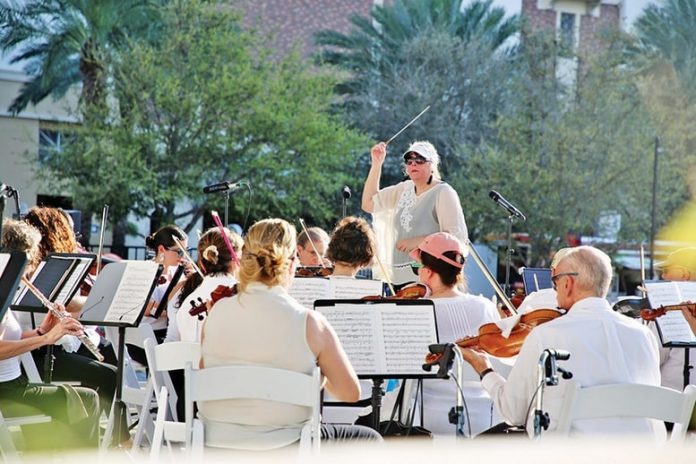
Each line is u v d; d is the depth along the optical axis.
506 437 5.54
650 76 35.19
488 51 36.72
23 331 7.85
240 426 5.20
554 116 33.91
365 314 6.16
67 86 34.72
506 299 7.70
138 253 34.22
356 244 7.64
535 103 34.22
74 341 8.63
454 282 6.68
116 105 33.78
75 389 7.18
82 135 32.84
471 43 36.91
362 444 5.77
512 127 34.12
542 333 5.48
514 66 36.41
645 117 34.34
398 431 6.36
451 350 5.34
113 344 8.48
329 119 36.09
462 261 6.65
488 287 22.30
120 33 34.00
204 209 34.56
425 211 9.47
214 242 7.64
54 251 8.79
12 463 6.43
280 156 34.09
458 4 38.47
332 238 7.71
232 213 36.03
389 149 36.44
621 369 5.44
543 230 33.25
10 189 6.76
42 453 7.11
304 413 5.25
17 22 33.69
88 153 32.16
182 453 6.68
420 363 6.10
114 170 32.41
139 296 7.31
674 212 34.16
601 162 33.25
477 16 38.50
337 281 7.30
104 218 9.80
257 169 33.50
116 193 32.59
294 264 5.44
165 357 6.22
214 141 33.06
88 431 7.11
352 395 5.38
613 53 35.03
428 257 6.64
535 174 33.69
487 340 6.11
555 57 35.31
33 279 7.21
